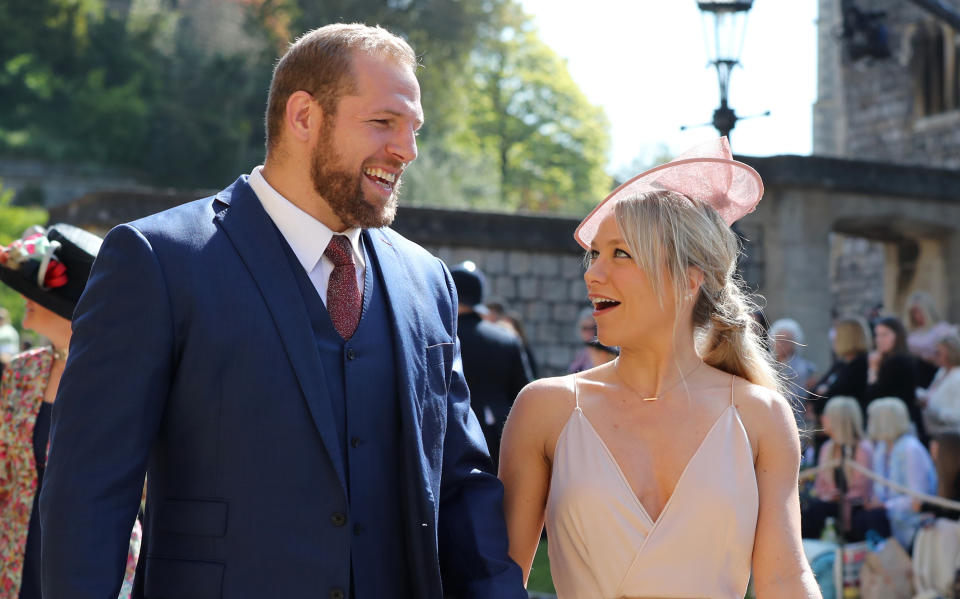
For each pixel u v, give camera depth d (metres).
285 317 2.21
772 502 2.44
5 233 20.64
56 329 3.25
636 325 2.47
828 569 5.50
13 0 38.09
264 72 37.94
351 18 35.88
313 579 2.14
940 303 12.74
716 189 2.55
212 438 2.14
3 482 3.25
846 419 5.61
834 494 5.64
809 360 11.11
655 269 2.44
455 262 10.68
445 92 36.97
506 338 5.91
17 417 3.22
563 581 2.50
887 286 13.88
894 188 11.71
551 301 10.95
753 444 2.48
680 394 2.50
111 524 2.04
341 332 2.30
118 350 2.10
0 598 3.19
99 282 2.14
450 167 33.97
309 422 2.18
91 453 2.06
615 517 2.39
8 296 18.06
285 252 2.28
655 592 2.36
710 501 2.38
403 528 2.30
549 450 2.56
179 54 39.19
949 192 12.05
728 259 2.54
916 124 19.94
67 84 37.75
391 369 2.33
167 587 2.15
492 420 5.76
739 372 2.61
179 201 10.39
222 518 2.13
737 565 2.40
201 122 36.94
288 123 2.27
